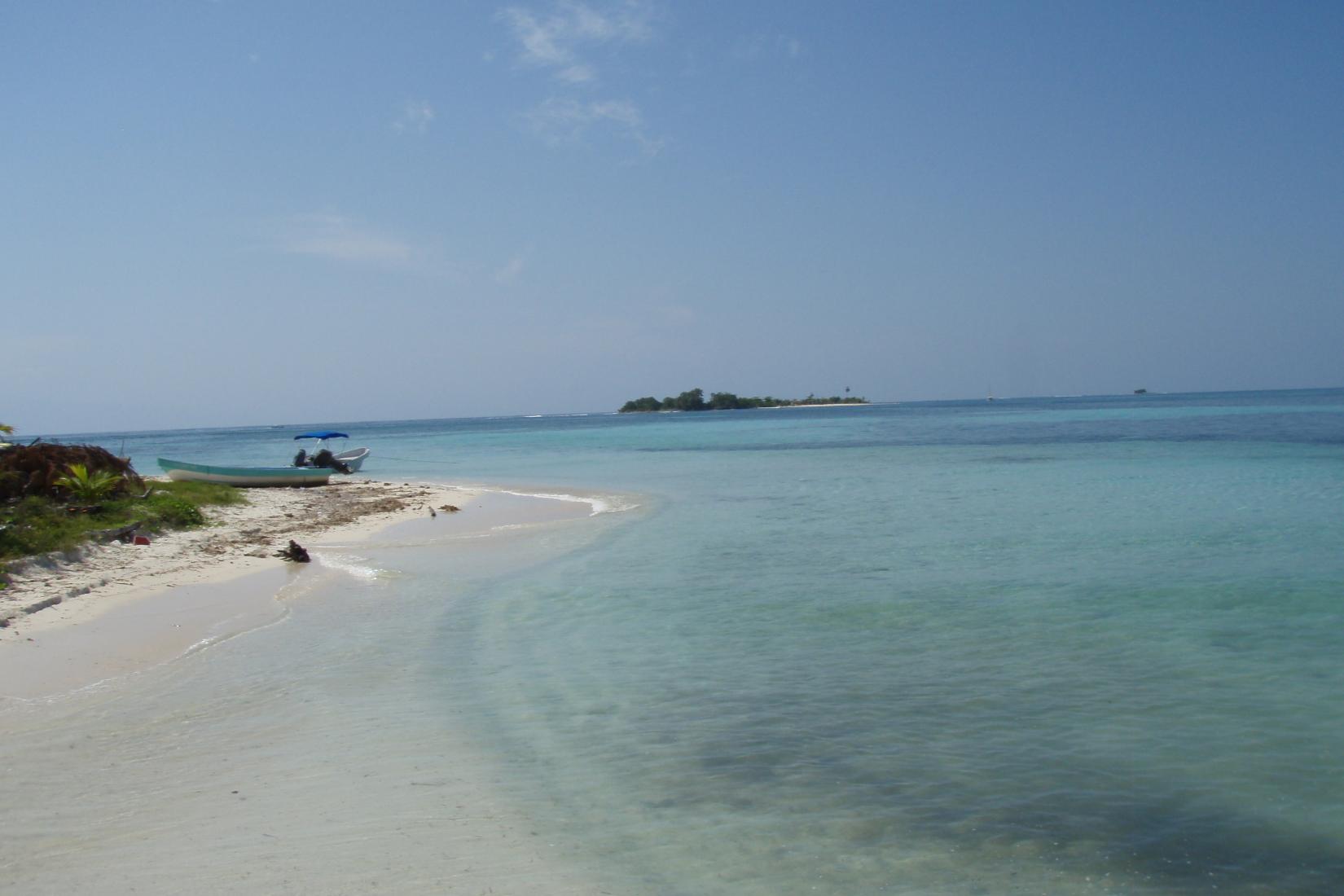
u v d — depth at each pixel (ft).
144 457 246.27
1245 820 21.27
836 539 64.44
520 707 29.89
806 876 19.01
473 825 21.43
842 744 26.27
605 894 18.25
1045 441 190.08
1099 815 21.66
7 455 72.18
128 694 31.22
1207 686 30.89
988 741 26.32
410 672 33.96
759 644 37.19
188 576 52.80
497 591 49.44
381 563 58.90
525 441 287.69
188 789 23.32
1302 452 136.77
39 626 40.09
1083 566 51.93
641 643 37.76
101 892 18.07
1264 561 52.06
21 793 22.95
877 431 279.28
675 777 24.14
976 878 18.88
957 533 65.82
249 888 18.31
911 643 36.94
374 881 18.70
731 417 588.09
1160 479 101.81
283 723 28.37
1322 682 30.99
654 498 98.94
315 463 143.13
